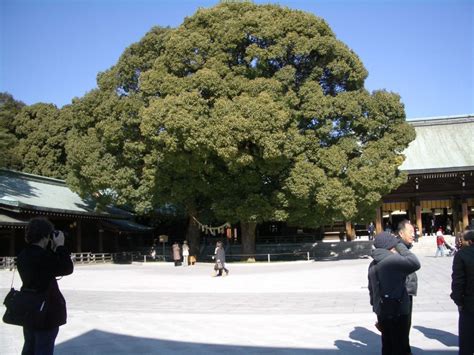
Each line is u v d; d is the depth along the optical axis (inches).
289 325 428.1
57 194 1620.3
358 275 871.1
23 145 1966.0
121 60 1444.4
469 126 1910.7
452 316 450.0
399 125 1330.0
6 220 1258.6
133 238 2021.4
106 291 749.3
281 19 1269.7
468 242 261.7
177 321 463.8
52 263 226.4
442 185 1765.5
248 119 1094.4
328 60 1279.5
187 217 1712.6
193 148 1129.4
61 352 348.2
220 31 1233.4
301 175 1181.7
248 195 1238.9
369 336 378.0
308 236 1791.3
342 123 1283.2
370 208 1326.3
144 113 1180.5
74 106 1492.4
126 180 1382.9
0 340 387.2
